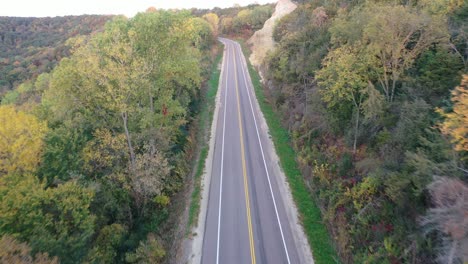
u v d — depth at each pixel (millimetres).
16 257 14477
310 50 42438
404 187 20078
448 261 15695
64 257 18047
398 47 24203
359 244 22578
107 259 21953
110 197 25344
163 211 28234
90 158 26484
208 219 27953
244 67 76938
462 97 15000
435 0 28219
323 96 32812
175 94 43938
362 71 27422
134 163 27094
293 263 23500
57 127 29484
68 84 27984
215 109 52281
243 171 35031
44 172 24266
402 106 22906
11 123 22594
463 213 14195
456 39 23969
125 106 26328
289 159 36562
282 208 29250
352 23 29359
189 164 36062
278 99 48750
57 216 19562
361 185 24016
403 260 19266
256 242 25375
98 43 30953
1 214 17719
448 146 17312
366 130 28266
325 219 26625
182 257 24141
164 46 33938
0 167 22359
